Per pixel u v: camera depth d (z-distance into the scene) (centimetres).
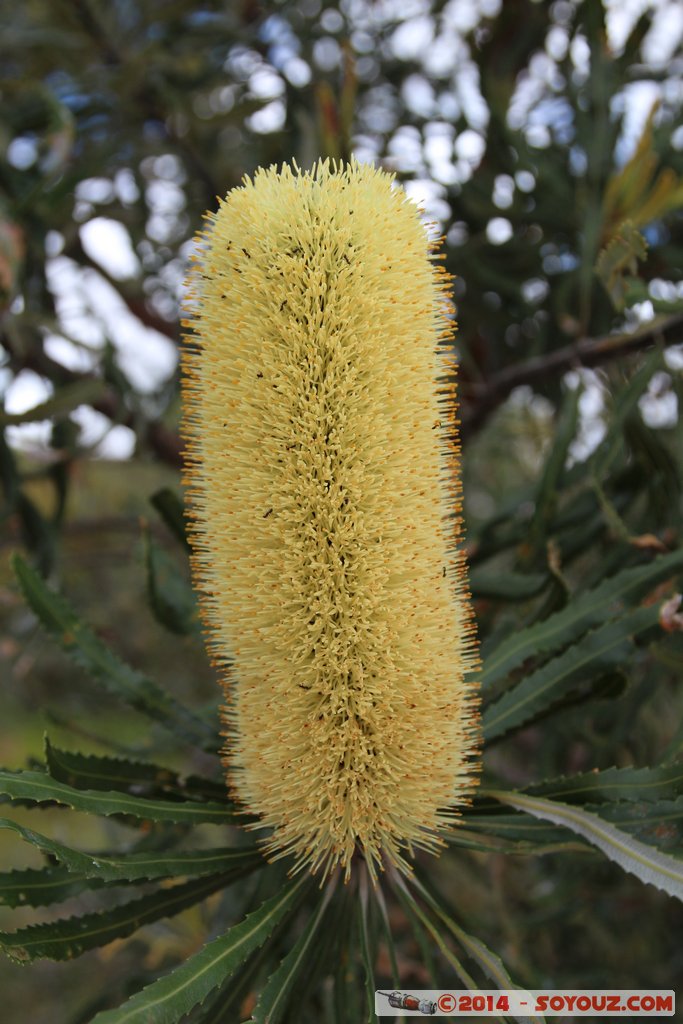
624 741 42
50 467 46
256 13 54
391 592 27
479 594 37
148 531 34
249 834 36
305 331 27
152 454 50
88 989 76
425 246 27
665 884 25
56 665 80
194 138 53
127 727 85
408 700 27
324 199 27
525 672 34
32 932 27
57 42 51
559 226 46
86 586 79
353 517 27
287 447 27
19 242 43
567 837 29
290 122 50
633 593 31
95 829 92
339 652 27
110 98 52
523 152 45
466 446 48
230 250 26
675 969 54
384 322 27
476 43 46
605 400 43
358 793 27
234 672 28
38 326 43
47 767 28
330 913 29
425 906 30
